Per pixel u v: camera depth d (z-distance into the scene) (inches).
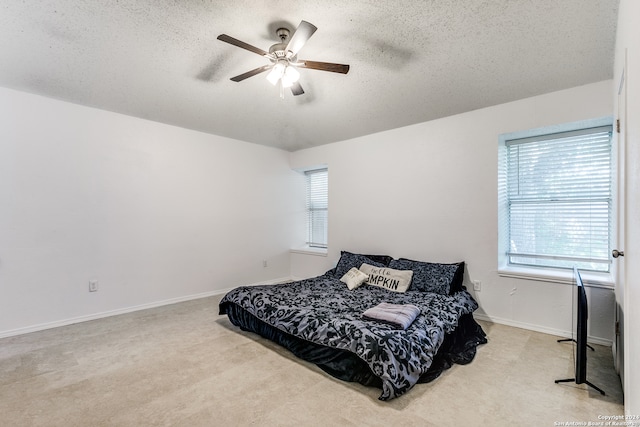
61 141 128.3
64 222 129.2
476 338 110.0
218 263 179.2
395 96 122.8
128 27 80.4
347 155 184.2
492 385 81.8
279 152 211.3
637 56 47.9
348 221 183.5
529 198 134.7
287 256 216.1
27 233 121.0
